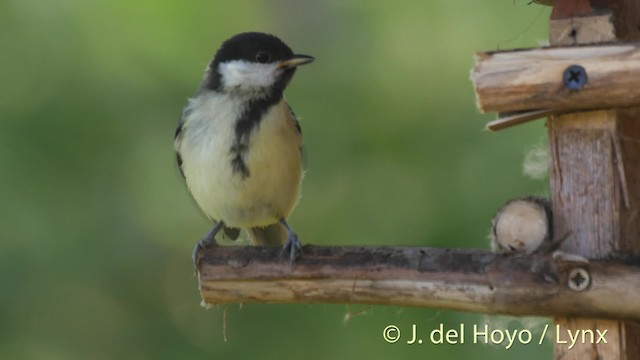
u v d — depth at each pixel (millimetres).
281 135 8633
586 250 6605
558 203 6691
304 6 12602
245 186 8672
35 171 11422
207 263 7434
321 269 7105
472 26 11891
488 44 11758
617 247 6527
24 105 11578
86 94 11773
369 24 12273
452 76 11758
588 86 6332
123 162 11727
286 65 8750
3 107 11539
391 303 6941
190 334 11750
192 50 12133
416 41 12008
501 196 10930
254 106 8641
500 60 6539
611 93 6293
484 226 10844
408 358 10711
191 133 8797
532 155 7539
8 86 11672
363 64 12016
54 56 11875
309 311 11258
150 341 11672
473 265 6660
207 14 12344
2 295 11258
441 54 11867
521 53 6504
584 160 6629
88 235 11539
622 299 6277
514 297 6523
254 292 7324
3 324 11305
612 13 6570
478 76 6574
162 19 12227
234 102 8656
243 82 8672
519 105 6508
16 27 12000
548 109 6516
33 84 11711
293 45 12430
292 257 7195
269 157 8586
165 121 11852
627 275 6289
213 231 9164
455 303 6707
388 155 11586
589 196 6609
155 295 11766
